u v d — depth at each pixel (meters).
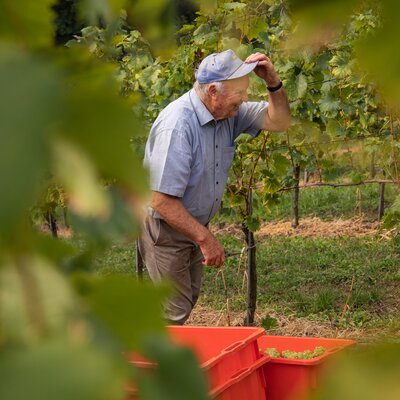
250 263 11.13
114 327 0.42
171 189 7.61
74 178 0.39
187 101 7.81
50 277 0.42
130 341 0.42
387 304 12.73
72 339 0.39
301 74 9.77
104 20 0.50
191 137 7.71
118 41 11.25
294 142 10.60
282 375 6.36
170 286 0.43
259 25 9.09
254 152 10.55
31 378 0.35
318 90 10.37
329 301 12.66
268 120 8.07
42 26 0.44
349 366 0.43
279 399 6.37
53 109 0.38
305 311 12.61
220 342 6.25
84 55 0.43
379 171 17.31
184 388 0.41
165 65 11.65
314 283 14.35
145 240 8.39
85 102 0.41
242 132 8.16
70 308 0.41
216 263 7.79
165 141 7.64
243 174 10.76
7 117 0.36
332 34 0.50
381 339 0.46
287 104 8.00
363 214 19.14
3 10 0.44
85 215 0.41
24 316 0.40
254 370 5.94
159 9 0.55
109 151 0.41
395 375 0.43
